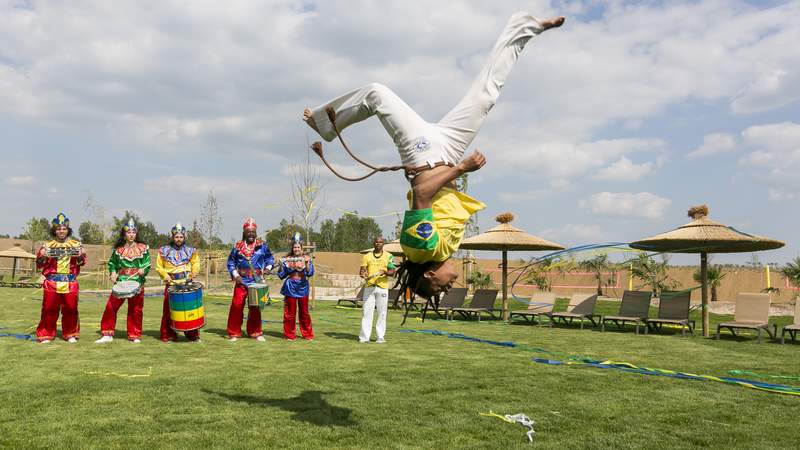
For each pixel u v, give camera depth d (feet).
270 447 14.26
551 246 56.54
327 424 16.33
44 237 142.51
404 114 10.58
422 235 9.78
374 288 36.06
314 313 59.57
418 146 10.27
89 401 18.48
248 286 35.17
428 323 51.83
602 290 81.05
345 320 51.70
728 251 45.80
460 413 17.84
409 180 10.36
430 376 23.79
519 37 10.63
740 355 33.22
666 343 38.81
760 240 41.73
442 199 10.32
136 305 33.45
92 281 110.11
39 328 32.35
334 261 142.10
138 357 27.68
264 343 34.24
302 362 27.02
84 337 34.58
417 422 16.71
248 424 16.19
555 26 10.66
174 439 14.70
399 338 38.63
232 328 35.68
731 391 22.00
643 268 72.54
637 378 24.25
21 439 14.48
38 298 67.21
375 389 21.08
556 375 24.62
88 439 14.58
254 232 36.37
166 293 34.04
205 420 16.48
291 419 16.74
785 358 32.17
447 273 10.37
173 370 24.30
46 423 15.94
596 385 22.58
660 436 15.84
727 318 60.70
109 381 21.59
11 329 37.70
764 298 42.63
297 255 37.19
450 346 34.40
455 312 65.31
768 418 18.02
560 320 58.13
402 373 24.34
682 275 82.99
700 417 17.97
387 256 36.29
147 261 33.91
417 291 10.68
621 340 40.34
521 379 23.49
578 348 35.14
